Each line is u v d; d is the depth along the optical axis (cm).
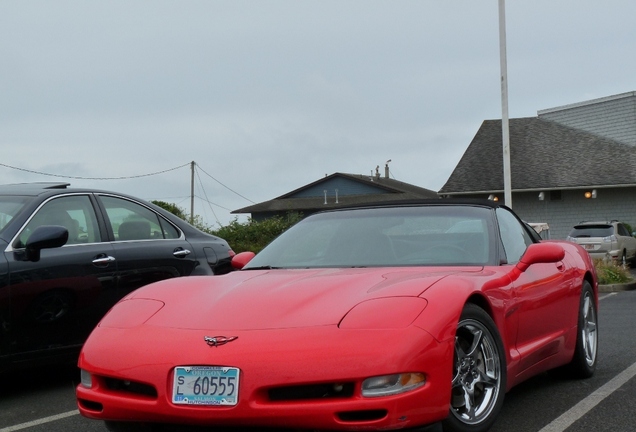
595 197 3306
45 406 526
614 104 3575
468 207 486
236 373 329
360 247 460
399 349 326
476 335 383
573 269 546
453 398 375
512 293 428
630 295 1436
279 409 323
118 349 359
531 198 3416
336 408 320
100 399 358
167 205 2466
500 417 446
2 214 577
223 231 2689
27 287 546
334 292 374
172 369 340
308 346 329
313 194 5641
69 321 571
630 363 621
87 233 601
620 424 426
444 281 378
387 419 321
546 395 507
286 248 482
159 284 426
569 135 3625
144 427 366
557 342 502
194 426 343
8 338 537
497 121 3853
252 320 351
